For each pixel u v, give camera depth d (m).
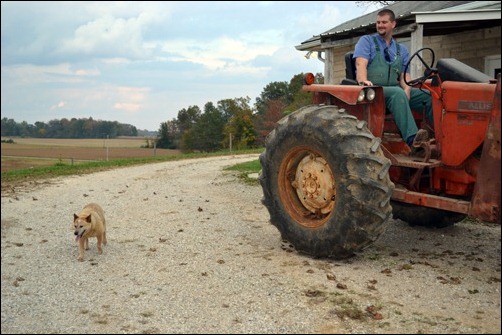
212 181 11.53
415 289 4.04
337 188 4.57
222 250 5.34
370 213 4.39
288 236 5.13
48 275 4.70
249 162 16.05
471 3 11.72
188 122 62.47
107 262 5.07
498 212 3.89
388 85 5.36
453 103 4.45
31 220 7.35
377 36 5.40
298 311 3.65
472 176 4.48
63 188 10.98
